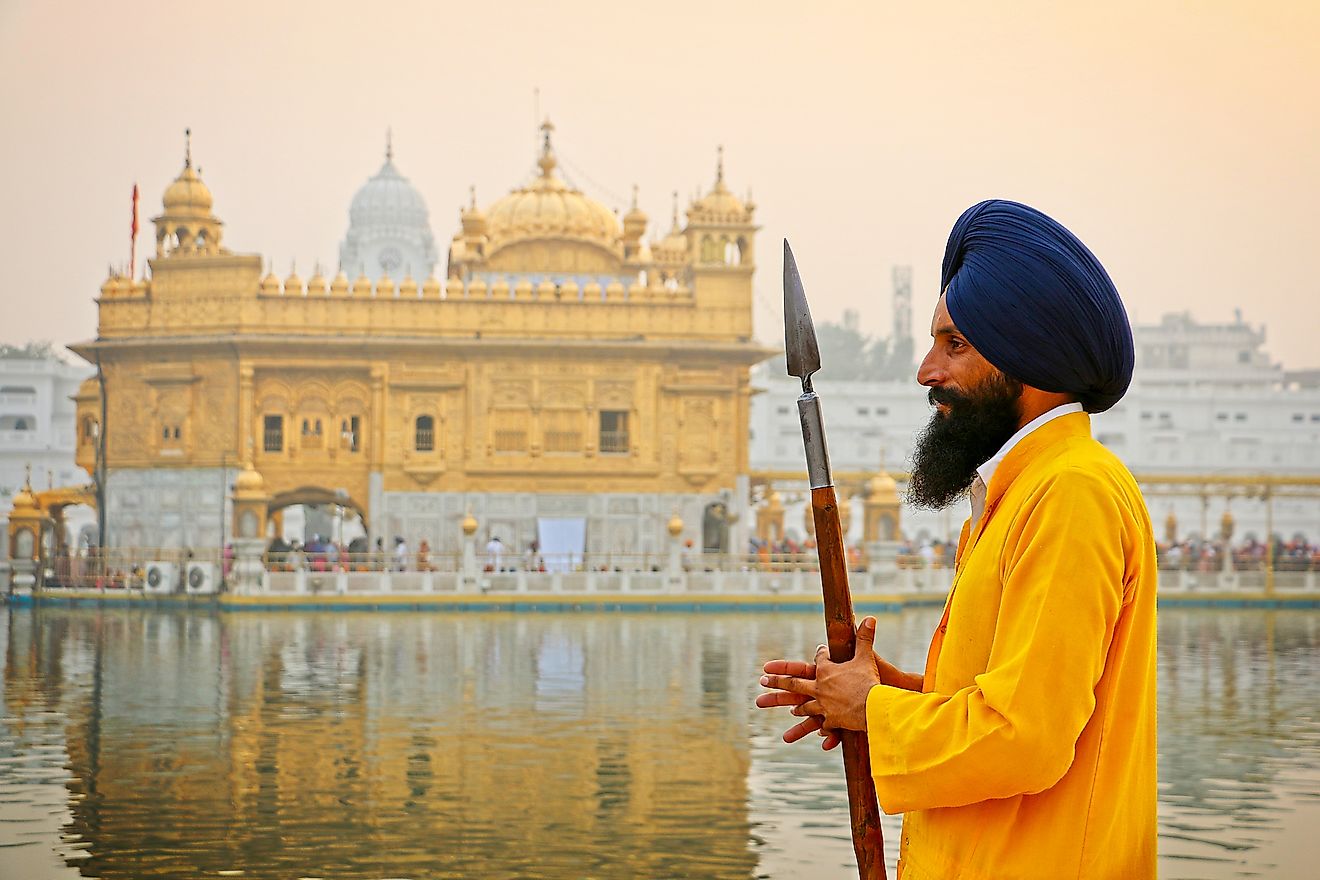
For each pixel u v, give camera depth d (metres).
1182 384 78.50
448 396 43.94
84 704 18.19
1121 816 2.98
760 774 13.31
